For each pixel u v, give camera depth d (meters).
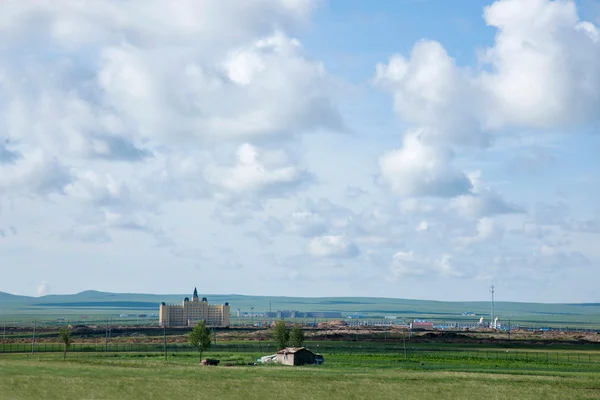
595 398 117.81
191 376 131.12
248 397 114.06
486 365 172.38
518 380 133.62
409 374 140.62
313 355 170.12
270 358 171.75
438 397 117.00
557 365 176.00
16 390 114.31
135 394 113.69
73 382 121.88
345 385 125.25
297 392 118.50
